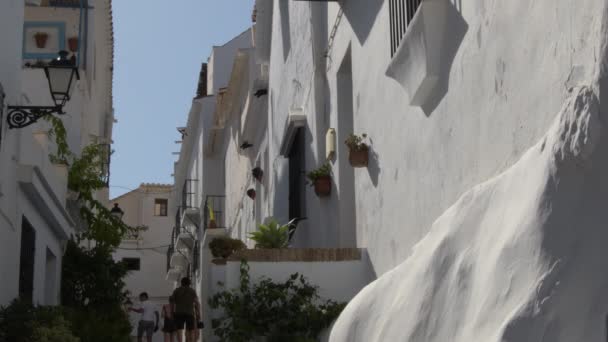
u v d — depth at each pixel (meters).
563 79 5.39
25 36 16.02
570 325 4.63
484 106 6.73
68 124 18.36
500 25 6.41
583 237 4.75
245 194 23.36
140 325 20.52
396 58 8.40
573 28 5.25
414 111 8.54
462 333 5.59
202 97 29.98
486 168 6.68
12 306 8.87
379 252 10.02
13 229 9.59
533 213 5.09
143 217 43.84
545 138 5.30
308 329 10.29
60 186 13.20
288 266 10.80
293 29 16.11
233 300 10.45
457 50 7.32
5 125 9.04
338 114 12.38
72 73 9.38
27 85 16.16
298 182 14.76
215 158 29.45
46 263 13.65
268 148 19.75
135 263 43.09
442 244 6.21
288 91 16.72
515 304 5.02
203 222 27.77
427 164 8.16
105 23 25.84
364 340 7.16
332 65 12.82
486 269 5.51
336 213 12.18
